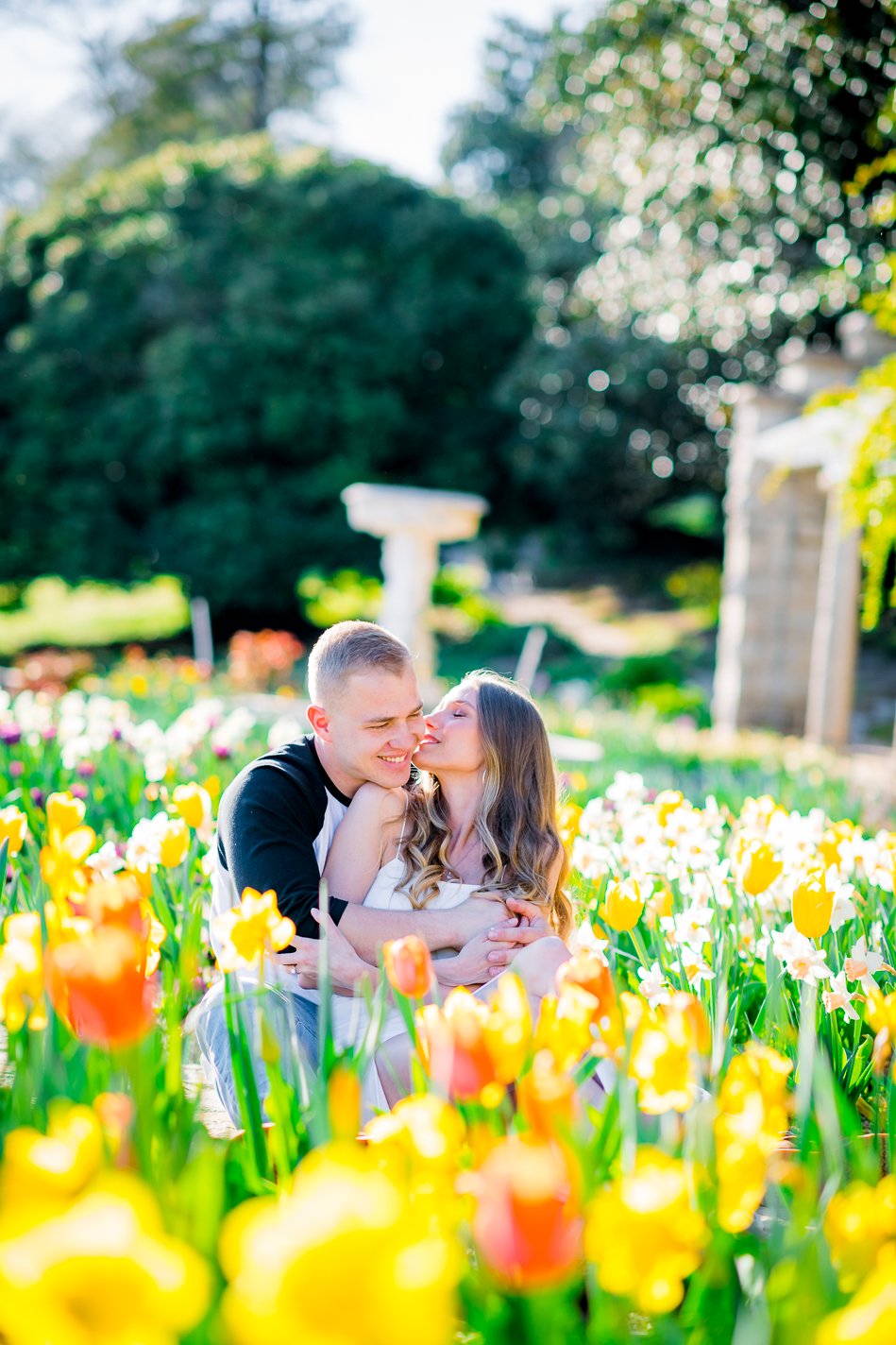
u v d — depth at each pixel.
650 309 23.70
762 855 2.44
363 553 24.28
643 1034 1.62
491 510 27.41
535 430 26.36
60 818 2.30
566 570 29.42
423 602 15.12
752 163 15.85
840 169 14.30
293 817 2.79
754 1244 1.69
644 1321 1.56
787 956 2.50
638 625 25.09
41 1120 1.62
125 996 1.39
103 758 5.11
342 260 25.20
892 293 7.75
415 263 25.78
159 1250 0.97
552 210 27.42
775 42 12.88
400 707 2.78
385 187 26.33
